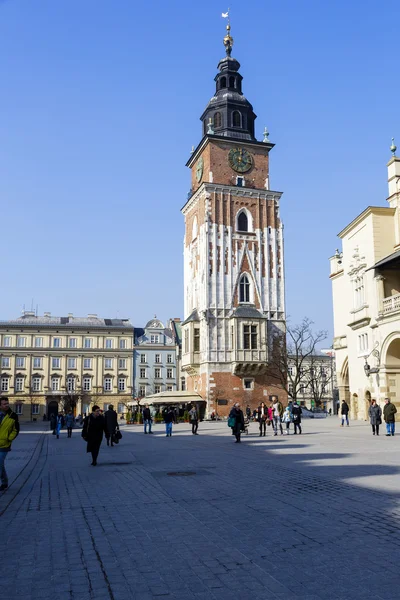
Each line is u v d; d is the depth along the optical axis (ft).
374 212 151.23
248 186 234.38
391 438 98.07
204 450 85.25
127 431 160.04
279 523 32.53
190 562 25.40
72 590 22.16
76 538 30.48
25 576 24.02
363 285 155.02
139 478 54.39
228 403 213.87
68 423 147.13
